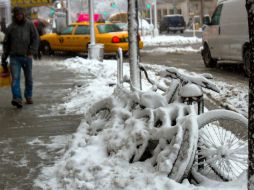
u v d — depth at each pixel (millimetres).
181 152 4809
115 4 49688
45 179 5520
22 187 5293
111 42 21219
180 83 5789
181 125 4941
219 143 5289
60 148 6762
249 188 3521
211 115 5141
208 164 5086
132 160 5270
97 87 11219
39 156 6418
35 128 7965
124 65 17609
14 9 9398
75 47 22531
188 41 34906
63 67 17219
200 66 17531
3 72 9727
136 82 7871
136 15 7875
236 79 13516
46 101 10367
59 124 8195
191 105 5371
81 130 6672
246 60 13938
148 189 4574
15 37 9422
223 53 15477
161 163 4777
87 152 5691
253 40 3438
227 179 5016
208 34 16547
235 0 14484
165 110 5406
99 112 6746
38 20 27094
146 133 5250
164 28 52875
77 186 5031
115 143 5473
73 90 11672
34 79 14008
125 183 4766
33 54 9805
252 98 3477
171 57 22000
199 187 4582
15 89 9602
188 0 77500
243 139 5543
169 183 4555
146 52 25438
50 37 23453
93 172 5211
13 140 7262
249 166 3525
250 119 3500
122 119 6051
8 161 6242
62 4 31938
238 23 14195
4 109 9602
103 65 17266
